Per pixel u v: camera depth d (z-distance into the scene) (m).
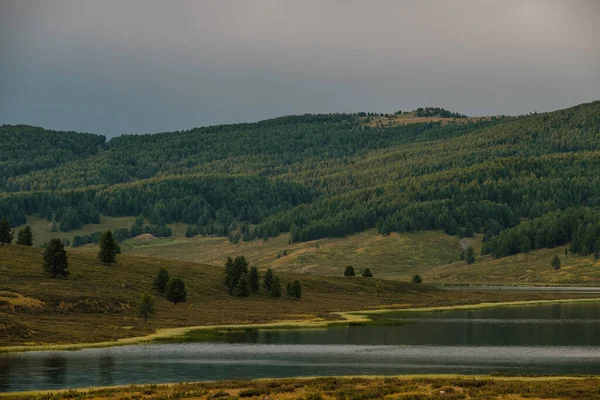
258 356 115.19
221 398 73.50
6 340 127.06
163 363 107.19
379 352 120.00
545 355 115.62
